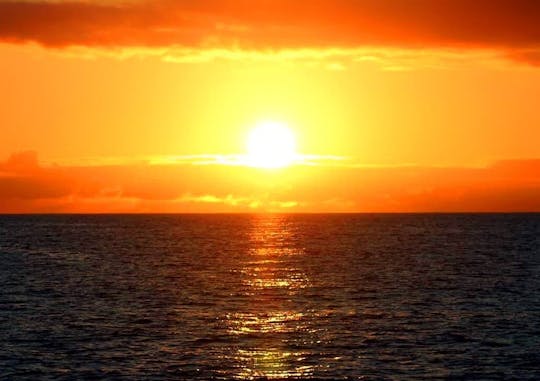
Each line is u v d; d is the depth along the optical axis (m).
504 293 89.19
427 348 59.53
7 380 50.84
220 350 58.94
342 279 104.69
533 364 54.72
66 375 52.00
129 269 120.12
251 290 92.88
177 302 82.75
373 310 77.00
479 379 51.25
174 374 52.34
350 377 51.69
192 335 64.31
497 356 56.88
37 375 52.00
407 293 89.69
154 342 61.56
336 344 60.94
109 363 54.97
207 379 51.19
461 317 72.38
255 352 58.28
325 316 73.56
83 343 61.06
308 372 52.88
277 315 74.19
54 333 64.69
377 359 56.28
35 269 119.75
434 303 81.50
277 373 52.62
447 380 51.12
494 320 70.62
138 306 79.81
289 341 62.09
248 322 70.25
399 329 66.69
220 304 81.38
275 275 110.50
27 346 59.94
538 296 86.44
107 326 68.00
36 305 80.19
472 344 60.69
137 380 50.94
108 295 88.12
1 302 82.25
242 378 51.41
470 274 110.56
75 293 89.88
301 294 89.19
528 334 64.19
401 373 52.69
